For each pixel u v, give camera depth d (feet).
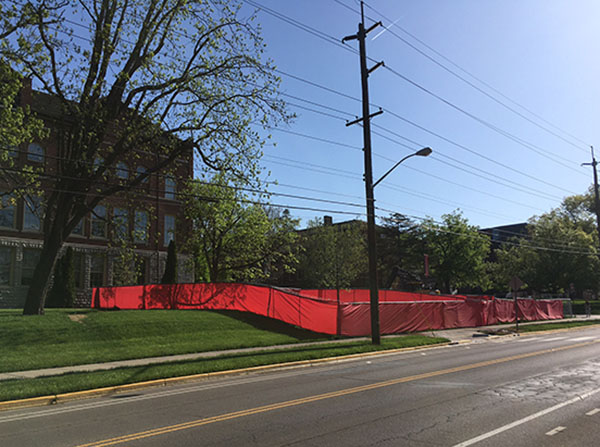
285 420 24.79
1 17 55.16
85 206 71.05
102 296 101.40
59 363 46.21
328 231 202.49
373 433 21.93
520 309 118.01
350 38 71.61
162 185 128.16
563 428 22.54
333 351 56.29
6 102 57.93
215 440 21.30
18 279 102.78
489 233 303.27
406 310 86.28
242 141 69.72
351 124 72.49
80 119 65.10
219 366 44.55
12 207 104.27
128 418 26.55
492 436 21.21
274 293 82.69
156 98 68.49
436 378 38.09
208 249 127.95
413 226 223.10
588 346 63.21
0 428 25.02
